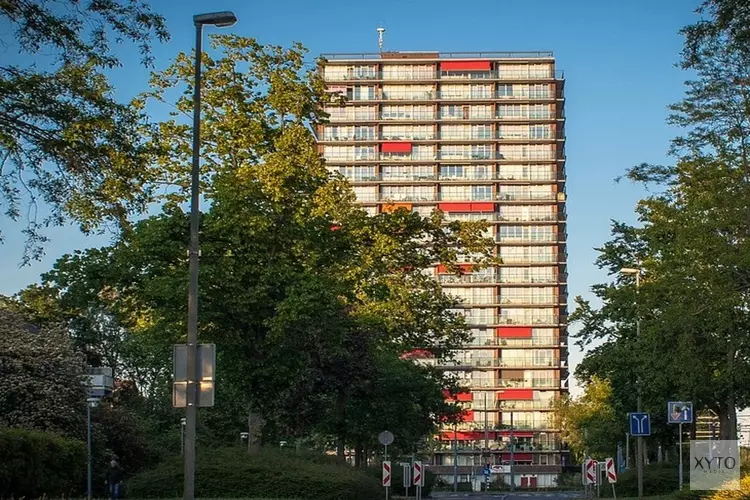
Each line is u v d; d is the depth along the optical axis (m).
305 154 35.59
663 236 35.41
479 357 143.25
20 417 32.97
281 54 37.94
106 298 34.56
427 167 145.38
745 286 33.16
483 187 145.25
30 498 23.39
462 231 39.41
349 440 56.12
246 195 33.78
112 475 32.94
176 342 33.00
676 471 48.25
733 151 31.03
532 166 145.75
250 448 35.62
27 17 17.56
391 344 40.41
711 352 34.84
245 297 32.50
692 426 49.78
